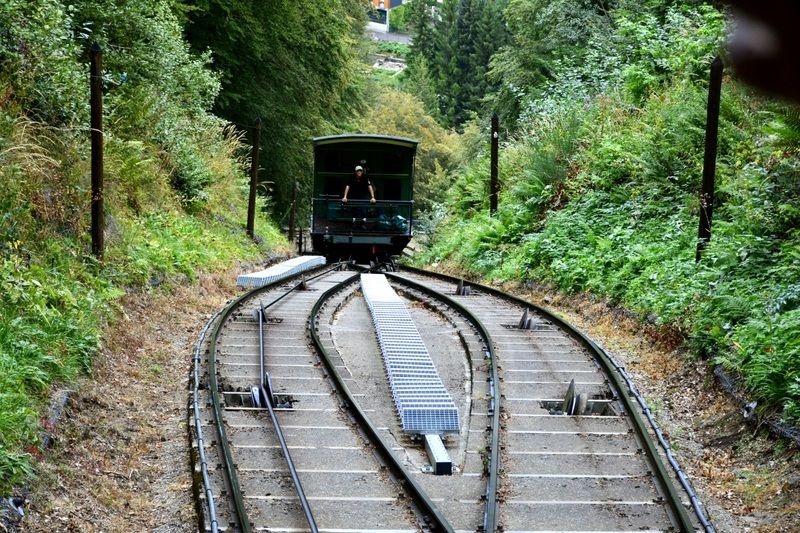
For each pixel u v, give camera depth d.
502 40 85.12
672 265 13.02
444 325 13.64
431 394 9.09
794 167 11.22
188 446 7.65
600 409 9.30
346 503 6.34
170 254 14.99
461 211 27.36
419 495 6.25
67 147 12.35
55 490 6.12
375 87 65.94
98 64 11.52
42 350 7.89
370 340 12.53
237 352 11.13
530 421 8.62
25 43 11.98
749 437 7.92
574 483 7.00
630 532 6.08
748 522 6.50
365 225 24.16
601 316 13.85
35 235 10.30
